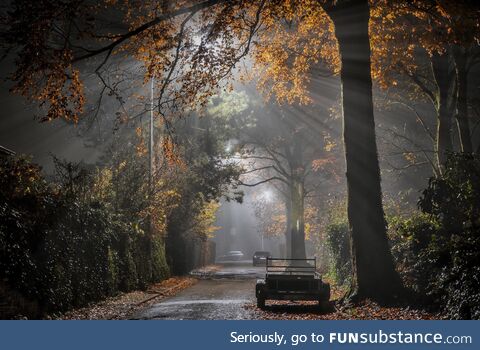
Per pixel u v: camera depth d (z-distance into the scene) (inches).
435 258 621.6
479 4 728.3
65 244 674.2
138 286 1101.1
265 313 689.0
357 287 708.0
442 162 986.7
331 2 751.7
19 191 610.9
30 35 647.1
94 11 745.6
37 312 568.7
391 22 955.3
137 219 1120.2
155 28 804.0
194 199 1662.2
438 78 999.0
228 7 747.4
